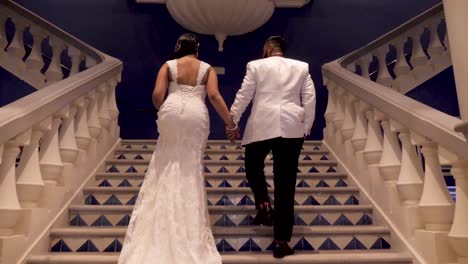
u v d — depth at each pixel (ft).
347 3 22.99
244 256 7.96
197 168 7.84
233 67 22.08
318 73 22.03
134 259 6.84
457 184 6.95
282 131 8.34
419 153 12.43
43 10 21.72
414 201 8.51
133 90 21.35
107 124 13.33
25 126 7.54
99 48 21.65
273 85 8.75
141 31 22.13
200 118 8.07
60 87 9.65
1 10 16.40
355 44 22.41
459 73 4.54
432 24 17.58
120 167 13.10
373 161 10.36
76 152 10.16
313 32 22.59
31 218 7.82
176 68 8.36
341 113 13.56
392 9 22.77
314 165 13.39
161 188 7.52
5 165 7.39
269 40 9.55
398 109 8.61
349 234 9.09
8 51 16.44
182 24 21.71
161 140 8.06
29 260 7.55
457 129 4.58
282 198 8.12
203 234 7.28
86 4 22.15
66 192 9.68
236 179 12.28
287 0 22.40
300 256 7.94
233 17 20.59
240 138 20.97
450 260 7.21
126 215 9.82
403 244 8.29
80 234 8.71
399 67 17.44
